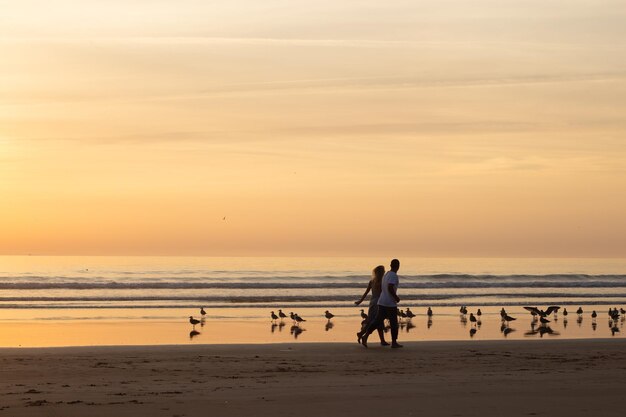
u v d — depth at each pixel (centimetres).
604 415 1438
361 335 2675
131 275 9925
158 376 1908
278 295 6694
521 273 12044
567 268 14112
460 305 5906
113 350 2461
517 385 1772
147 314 4759
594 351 2489
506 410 1478
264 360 2230
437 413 1448
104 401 1550
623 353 2439
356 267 13288
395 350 2498
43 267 12406
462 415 1431
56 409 1468
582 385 1777
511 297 6969
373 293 2638
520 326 4278
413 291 7650
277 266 13662
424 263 16288
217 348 2539
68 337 3400
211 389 1702
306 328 4031
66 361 2181
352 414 1434
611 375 1942
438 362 2200
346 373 1973
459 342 2736
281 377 1897
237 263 14850
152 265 13538
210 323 4225
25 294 6331
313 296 6612
